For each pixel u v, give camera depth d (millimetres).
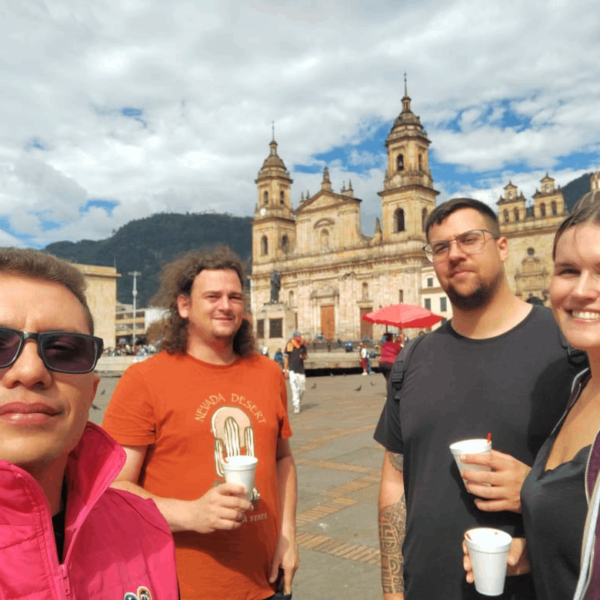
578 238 1689
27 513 1291
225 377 2898
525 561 2229
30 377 1277
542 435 2379
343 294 65375
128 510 1672
